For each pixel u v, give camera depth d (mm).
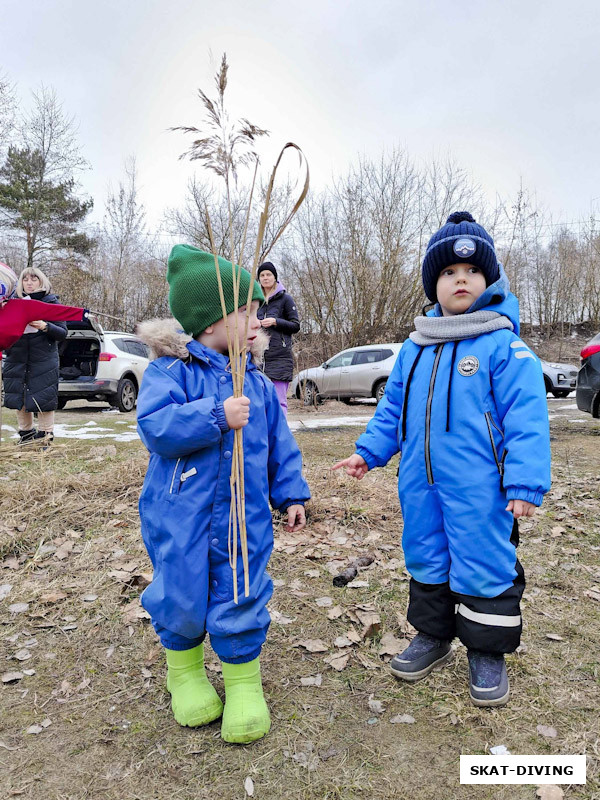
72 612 2586
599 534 3545
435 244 2035
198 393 1799
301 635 2396
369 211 20484
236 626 1705
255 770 1631
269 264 5277
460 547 1839
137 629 2445
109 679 2100
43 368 5781
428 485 1929
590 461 5734
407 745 1730
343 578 2891
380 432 2148
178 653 1859
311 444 6707
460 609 1898
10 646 2326
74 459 5312
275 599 2711
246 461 1783
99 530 3539
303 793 1547
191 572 1678
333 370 13375
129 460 4965
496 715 1854
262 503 1813
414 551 1980
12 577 2930
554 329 30000
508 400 1843
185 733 1799
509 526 1858
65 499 4000
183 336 1834
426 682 2053
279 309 5309
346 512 3826
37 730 1818
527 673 2088
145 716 1886
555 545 3375
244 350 1738
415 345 2094
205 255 1885
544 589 2814
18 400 5742
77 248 29219
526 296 30391
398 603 2668
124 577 2896
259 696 1811
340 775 1611
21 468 4848
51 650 2297
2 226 28641
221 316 1842
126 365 10664
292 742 1745
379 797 1533
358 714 1881
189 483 1708
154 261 28609
